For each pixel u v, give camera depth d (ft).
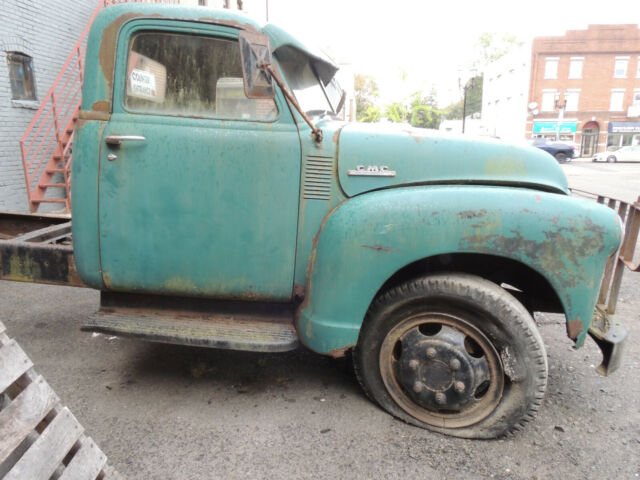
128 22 8.42
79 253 8.91
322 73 10.56
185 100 8.61
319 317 8.43
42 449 5.23
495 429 8.21
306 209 8.59
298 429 8.56
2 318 13.48
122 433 8.36
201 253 8.77
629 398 9.95
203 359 11.21
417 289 8.15
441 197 7.98
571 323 8.06
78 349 11.60
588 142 138.82
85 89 8.58
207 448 8.01
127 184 8.57
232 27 8.43
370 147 8.52
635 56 130.72
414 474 7.50
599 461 7.93
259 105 8.55
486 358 8.11
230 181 8.51
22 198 25.22
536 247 7.80
